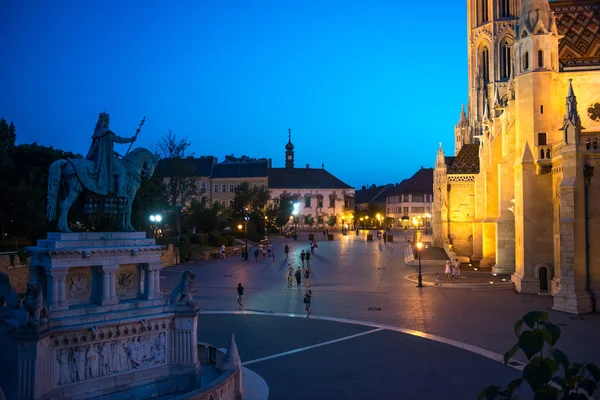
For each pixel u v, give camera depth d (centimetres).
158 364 1933
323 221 17250
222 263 6825
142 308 1906
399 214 17675
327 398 1956
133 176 2034
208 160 16262
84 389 1742
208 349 2258
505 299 4025
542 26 4384
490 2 9350
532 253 4297
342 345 2706
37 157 5512
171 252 6588
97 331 1761
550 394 612
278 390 2041
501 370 2278
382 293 4381
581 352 2525
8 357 1702
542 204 4272
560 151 3953
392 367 2330
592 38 4772
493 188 6000
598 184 3650
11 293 1845
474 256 6594
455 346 2675
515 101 4838
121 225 2006
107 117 1988
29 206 4716
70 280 1800
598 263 3619
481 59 9544
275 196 16950
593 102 4488
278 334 2950
